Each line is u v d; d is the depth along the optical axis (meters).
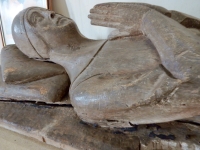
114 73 0.87
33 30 1.12
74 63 1.09
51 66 1.20
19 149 1.03
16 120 1.07
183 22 1.05
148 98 0.71
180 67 0.69
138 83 0.76
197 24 1.05
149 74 0.77
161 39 0.79
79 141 0.91
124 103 0.75
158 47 0.79
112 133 0.93
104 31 1.71
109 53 0.99
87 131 0.95
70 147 0.91
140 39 0.98
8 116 1.10
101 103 0.79
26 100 1.16
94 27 1.74
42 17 1.18
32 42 1.16
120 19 0.96
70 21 1.19
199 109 0.68
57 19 1.17
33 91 1.08
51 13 1.18
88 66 0.98
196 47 0.70
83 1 1.69
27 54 1.25
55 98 1.07
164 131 0.91
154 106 0.72
